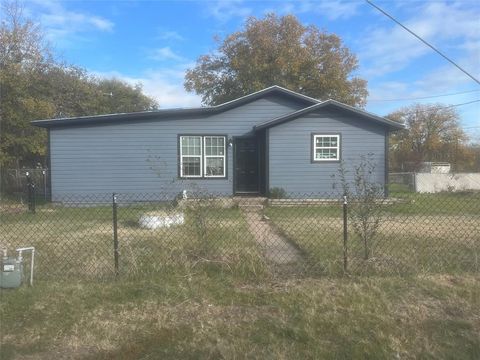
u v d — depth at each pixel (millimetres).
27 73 24906
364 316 4438
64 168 17656
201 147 18141
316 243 7754
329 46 36031
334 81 34875
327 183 17500
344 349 3836
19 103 23094
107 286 5262
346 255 5723
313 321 4332
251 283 5398
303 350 3826
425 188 26875
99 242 8086
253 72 34656
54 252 7250
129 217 12906
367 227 5961
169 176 17953
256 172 18391
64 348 3918
